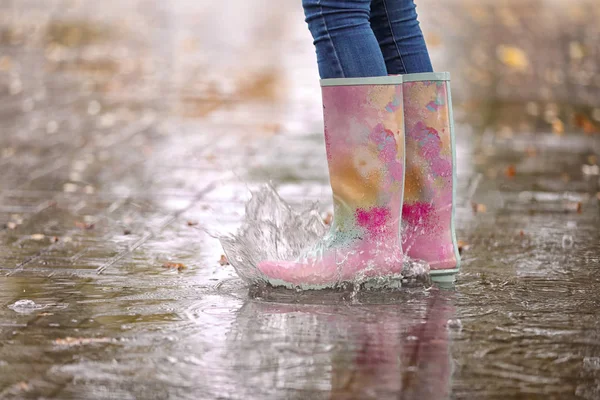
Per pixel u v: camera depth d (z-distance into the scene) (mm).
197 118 8797
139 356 2770
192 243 4434
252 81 11281
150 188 5844
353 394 2480
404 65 3809
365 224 3580
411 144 3744
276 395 2467
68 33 15188
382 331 3037
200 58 13109
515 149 7461
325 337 2967
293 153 7219
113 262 4023
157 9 20312
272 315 3221
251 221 3801
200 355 2783
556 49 14383
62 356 2766
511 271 3916
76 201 5422
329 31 3537
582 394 2506
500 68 12438
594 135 8156
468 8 21266
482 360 2764
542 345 2908
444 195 3730
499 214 5191
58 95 9805
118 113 8914
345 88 3521
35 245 4332
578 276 3826
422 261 3701
